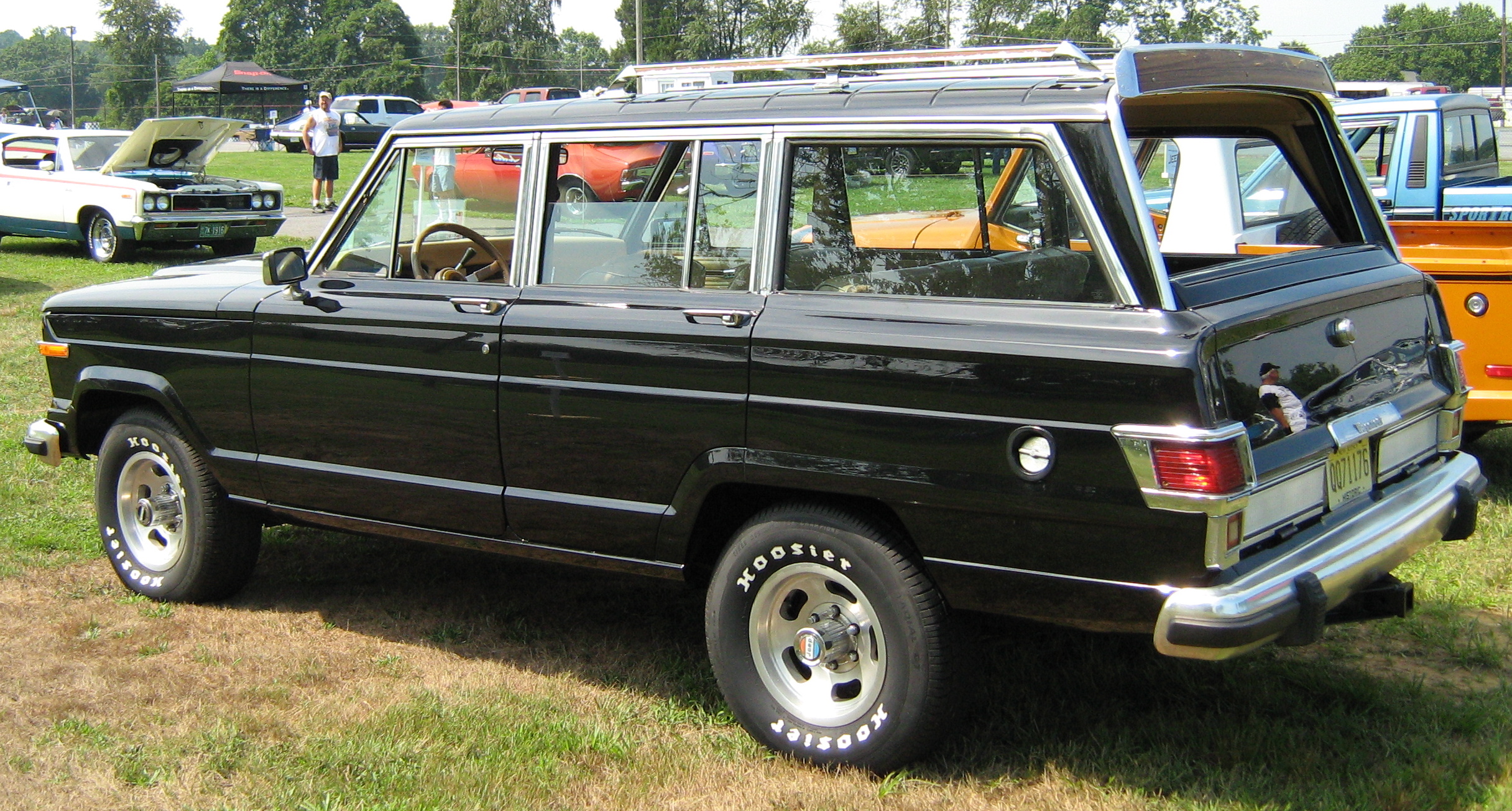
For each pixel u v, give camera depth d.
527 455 3.95
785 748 3.63
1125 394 3.00
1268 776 3.43
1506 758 3.48
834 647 3.53
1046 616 3.22
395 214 4.38
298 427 4.45
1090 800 3.37
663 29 87.19
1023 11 58.72
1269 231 5.58
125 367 4.87
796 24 83.31
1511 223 5.56
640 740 3.80
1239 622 2.94
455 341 4.03
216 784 3.55
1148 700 3.97
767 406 3.48
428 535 4.30
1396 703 3.88
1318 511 3.38
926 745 3.44
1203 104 3.82
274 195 15.55
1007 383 3.15
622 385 3.72
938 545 3.30
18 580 5.19
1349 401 3.50
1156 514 2.99
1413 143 9.34
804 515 3.52
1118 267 3.08
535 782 3.54
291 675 4.30
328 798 3.45
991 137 3.28
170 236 14.64
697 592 5.09
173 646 4.57
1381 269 3.86
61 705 4.05
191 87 56.22
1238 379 3.08
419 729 3.86
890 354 3.30
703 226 3.72
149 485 5.09
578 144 3.94
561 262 3.97
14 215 15.47
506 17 98.69
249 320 4.50
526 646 4.56
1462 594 4.77
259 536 5.02
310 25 112.62
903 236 3.63
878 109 3.48
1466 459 4.01
